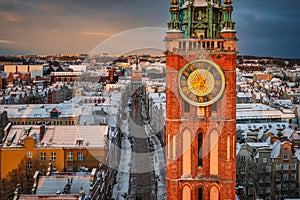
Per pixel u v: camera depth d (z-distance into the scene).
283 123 160.38
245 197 100.38
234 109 58.44
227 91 57.84
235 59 57.47
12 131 103.88
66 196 64.44
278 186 103.56
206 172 59.59
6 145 99.69
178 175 59.62
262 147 107.12
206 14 58.19
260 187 103.19
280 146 104.00
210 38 57.41
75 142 100.25
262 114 165.25
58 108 169.38
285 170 103.56
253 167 103.19
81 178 74.44
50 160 99.50
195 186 59.94
